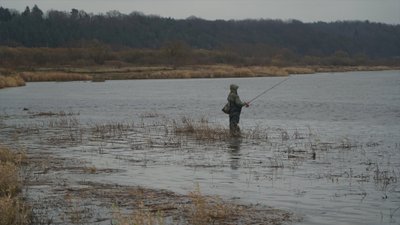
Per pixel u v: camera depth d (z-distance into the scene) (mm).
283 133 21609
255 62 145375
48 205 10016
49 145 18750
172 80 92250
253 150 17266
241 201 10344
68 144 18984
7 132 23094
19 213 9055
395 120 28453
